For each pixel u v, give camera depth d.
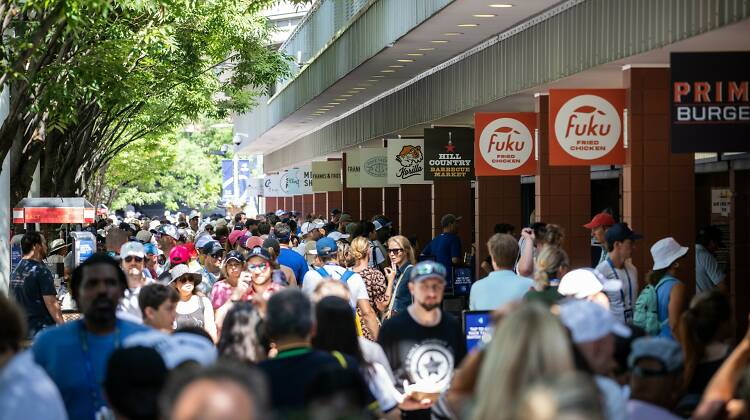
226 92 48.69
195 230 43.84
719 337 9.34
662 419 7.10
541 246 16.47
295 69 49.06
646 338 7.48
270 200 95.25
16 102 20.92
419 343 10.33
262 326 9.34
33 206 27.56
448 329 10.44
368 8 30.33
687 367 9.34
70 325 8.91
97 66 22.50
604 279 12.98
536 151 25.97
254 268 14.16
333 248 17.42
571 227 25.97
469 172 32.34
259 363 7.79
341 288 10.70
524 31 24.05
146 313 10.56
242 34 39.47
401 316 10.44
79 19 17.39
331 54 37.31
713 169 22.75
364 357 9.38
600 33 19.70
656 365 7.22
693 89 14.85
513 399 4.88
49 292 15.77
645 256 20.59
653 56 18.64
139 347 7.03
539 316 5.07
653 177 20.52
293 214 52.12
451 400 7.80
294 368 7.74
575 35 20.97
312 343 8.91
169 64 34.72
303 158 65.25
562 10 21.62
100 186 68.06
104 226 47.50
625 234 14.27
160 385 6.92
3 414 6.74
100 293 8.78
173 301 10.59
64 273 26.61
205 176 100.50
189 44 35.72
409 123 35.62
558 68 21.94
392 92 38.41
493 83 26.48
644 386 7.25
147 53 28.47
